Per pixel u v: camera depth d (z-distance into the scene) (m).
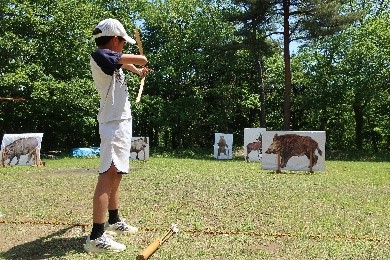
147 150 19.88
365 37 33.59
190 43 35.22
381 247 4.60
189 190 8.66
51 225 5.62
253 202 7.32
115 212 5.17
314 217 6.17
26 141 16.69
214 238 4.91
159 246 4.43
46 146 31.98
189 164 17.45
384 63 32.62
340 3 26.58
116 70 4.61
